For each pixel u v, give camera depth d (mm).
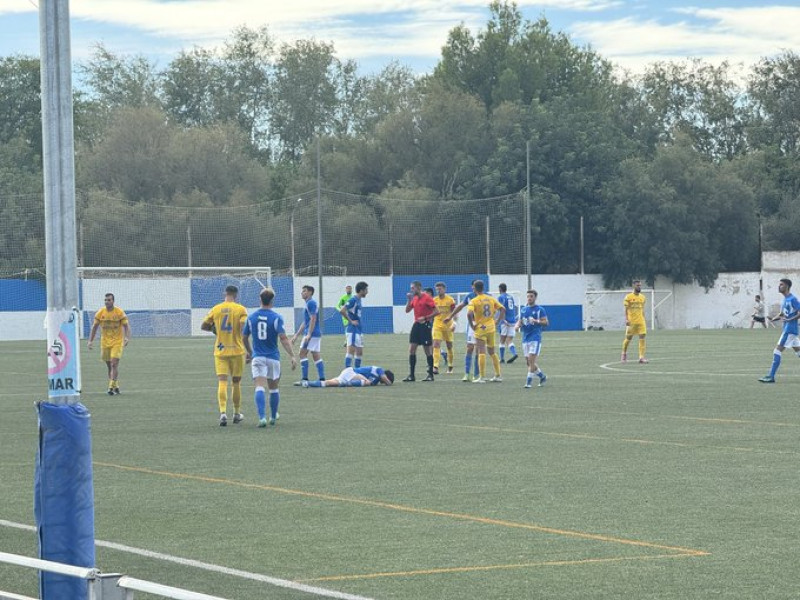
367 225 75125
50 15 7449
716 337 58375
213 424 20562
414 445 17391
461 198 80062
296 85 111375
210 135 82562
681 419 20719
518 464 15359
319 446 17391
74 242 7594
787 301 28656
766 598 8523
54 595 7504
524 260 77188
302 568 9641
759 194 89188
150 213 72125
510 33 95625
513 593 8742
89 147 88125
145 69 101375
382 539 10742
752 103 108062
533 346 27922
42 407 7500
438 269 76312
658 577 9188
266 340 19984
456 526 11305
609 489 13336
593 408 22781
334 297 69375
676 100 111438
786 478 14062
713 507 12180
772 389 26922
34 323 65000
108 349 27266
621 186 77312
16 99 96000
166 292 65500
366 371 29062
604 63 104188
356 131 106125
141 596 8844
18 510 12414
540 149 78812
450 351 33562
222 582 9188
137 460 16062
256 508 12383
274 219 74312
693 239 77500
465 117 83688
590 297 76375
